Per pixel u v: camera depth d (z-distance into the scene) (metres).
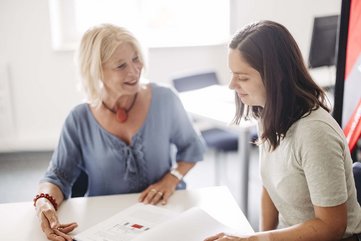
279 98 1.09
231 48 1.13
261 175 1.33
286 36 1.09
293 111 1.11
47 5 3.83
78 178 1.74
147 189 1.57
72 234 1.28
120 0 4.13
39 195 1.46
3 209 1.46
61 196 1.54
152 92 1.70
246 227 1.31
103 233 1.25
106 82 1.58
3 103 3.94
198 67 4.30
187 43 4.25
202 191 1.57
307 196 1.17
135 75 1.57
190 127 1.78
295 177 1.15
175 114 1.73
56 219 1.33
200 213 1.28
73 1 4.02
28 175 3.51
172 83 3.08
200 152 1.78
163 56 4.18
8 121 4.00
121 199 1.52
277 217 1.49
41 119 4.09
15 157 3.95
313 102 1.10
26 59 3.91
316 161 1.05
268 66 1.07
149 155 1.67
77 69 1.62
